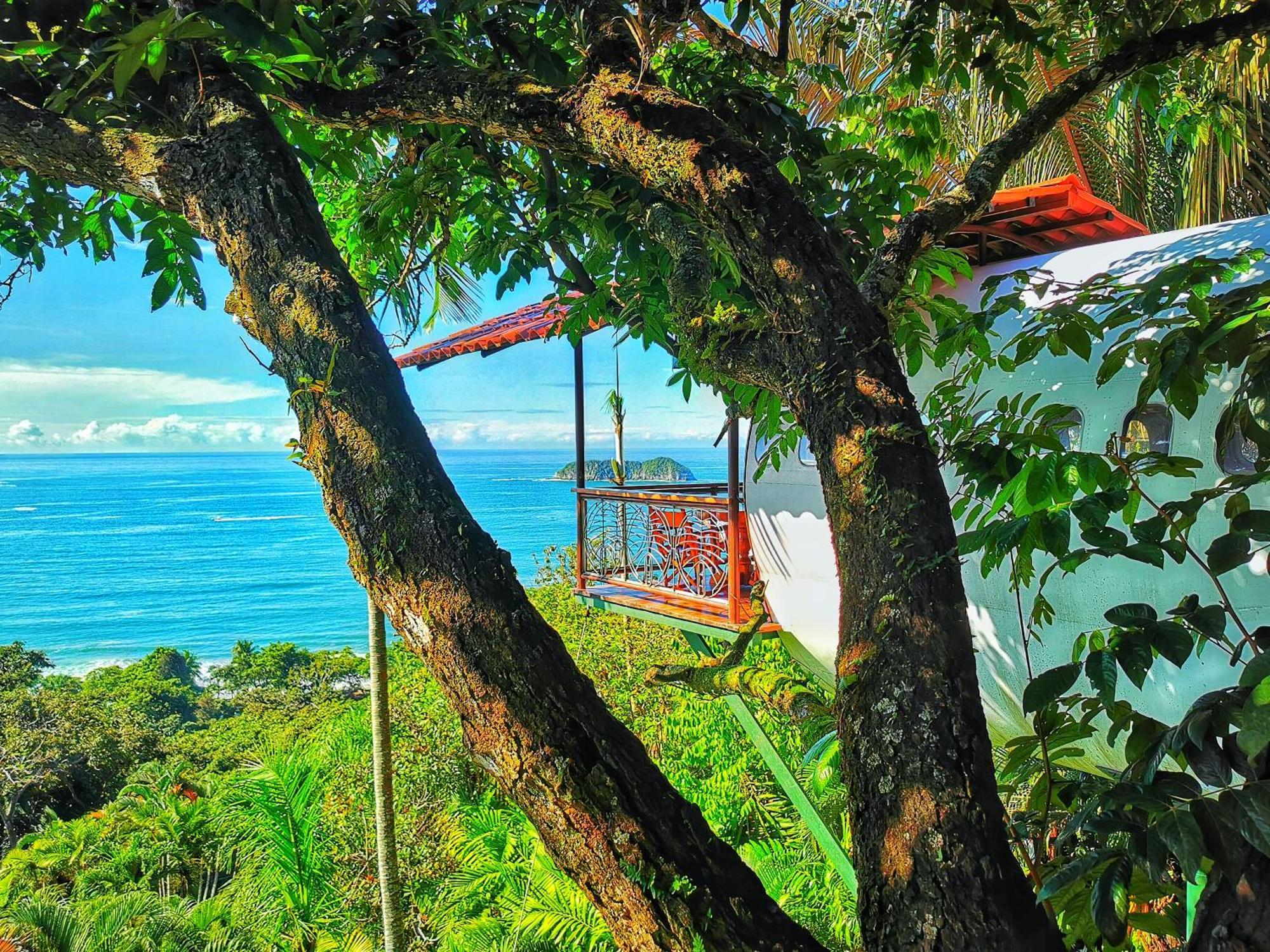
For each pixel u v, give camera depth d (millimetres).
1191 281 2090
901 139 4258
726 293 2590
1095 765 4047
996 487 2137
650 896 1258
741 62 3865
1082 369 3965
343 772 16203
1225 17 2820
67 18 2354
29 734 46750
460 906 12867
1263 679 1344
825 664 5703
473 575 1451
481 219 4281
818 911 9117
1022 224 5230
